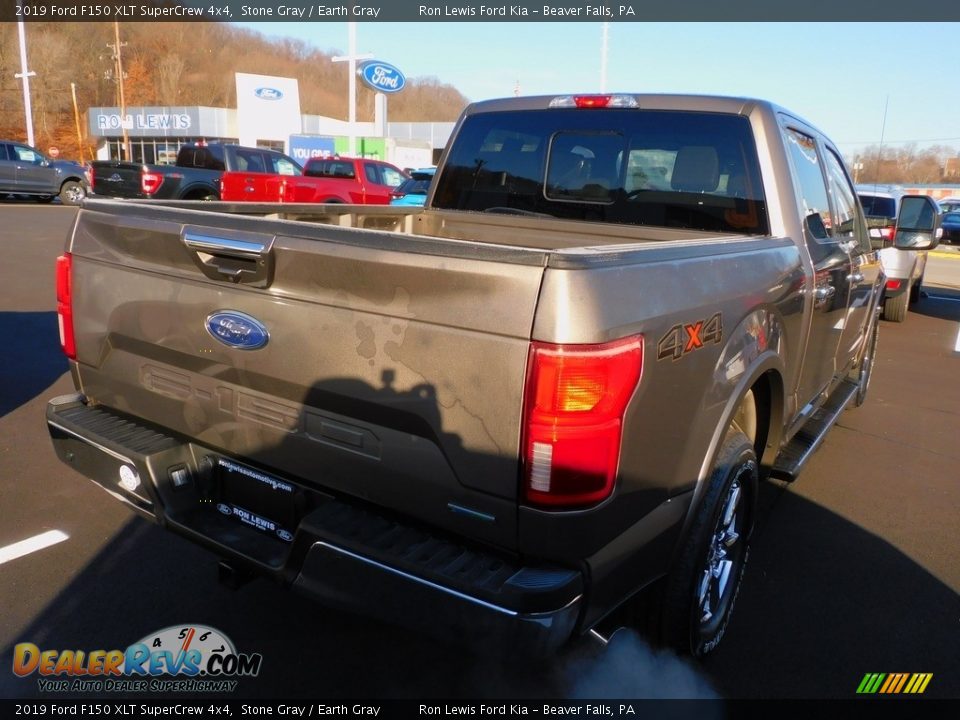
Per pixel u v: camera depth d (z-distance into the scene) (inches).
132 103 2945.4
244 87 1752.0
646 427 83.1
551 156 157.9
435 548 85.7
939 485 189.5
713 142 139.8
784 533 159.5
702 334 91.7
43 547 140.1
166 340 102.3
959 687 112.1
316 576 90.2
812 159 155.1
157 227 98.8
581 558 80.5
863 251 188.4
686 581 100.6
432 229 167.2
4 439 189.5
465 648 81.6
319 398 89.4
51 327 309.1
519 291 75.0
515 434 76.8
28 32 2721.5
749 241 113.5
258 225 89.1
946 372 315.6
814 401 167.0
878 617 129.4
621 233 146.1
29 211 815.1
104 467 111.2
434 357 80.0
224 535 102.2
